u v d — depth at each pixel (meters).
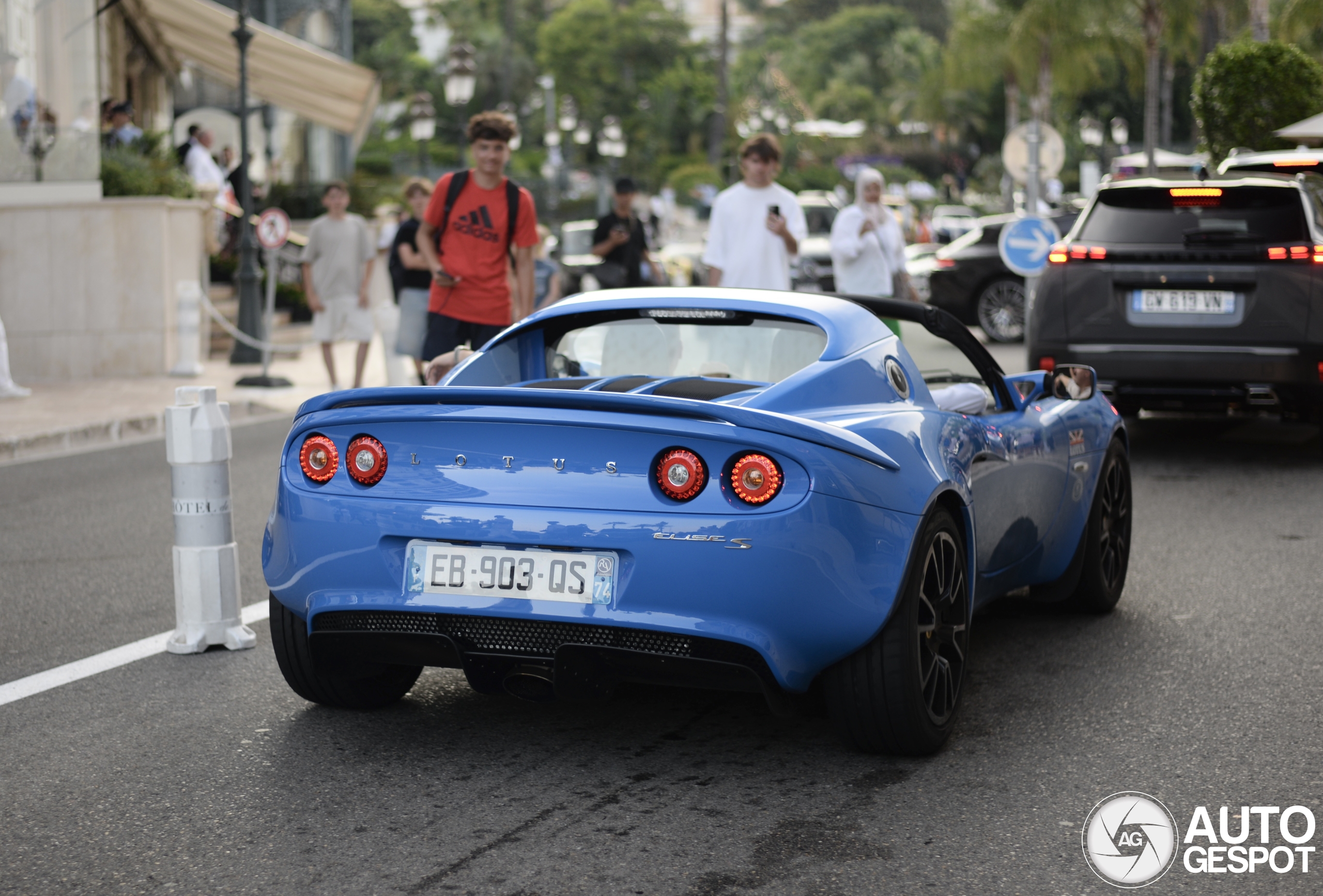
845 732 3.95
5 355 14.05
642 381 4.26
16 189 16.62
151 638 5.44
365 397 3.85
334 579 3.88
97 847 3.41
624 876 3.21
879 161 104.12
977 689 4.73
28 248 16.38
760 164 9.52
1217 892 3.14
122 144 18.97
